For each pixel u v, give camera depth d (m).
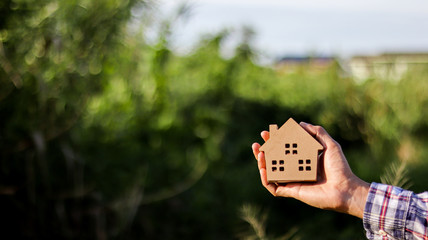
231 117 4.70
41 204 2.93
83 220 3.07
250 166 4.26
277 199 3.72
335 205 1.38
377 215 1.31
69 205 3.07
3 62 2.73
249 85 5.07
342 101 4.82
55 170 3.06
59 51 2.91
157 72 3.60
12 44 2.80
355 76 5.00
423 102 4.49
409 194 1.30
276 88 5.39
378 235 1.33
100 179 3.21
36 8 2.80
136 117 3.59
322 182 1.45
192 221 3.48
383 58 5.01
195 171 3.72
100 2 2.93
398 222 1.28
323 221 3.36
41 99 2.86
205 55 4.74
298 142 1.48
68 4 2.84
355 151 4.49
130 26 3.24
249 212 2.31
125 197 3.12
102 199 3.13
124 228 3.11
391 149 4.23
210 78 4.58
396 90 4.57
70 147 3.12
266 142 1.51
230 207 3.62
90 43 2.98
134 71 3.41
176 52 3.85
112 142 3.38
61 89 2.94
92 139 3.29
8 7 2.77
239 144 4.46
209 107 4.31
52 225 2.95
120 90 3.34
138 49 3.33
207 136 4.18
